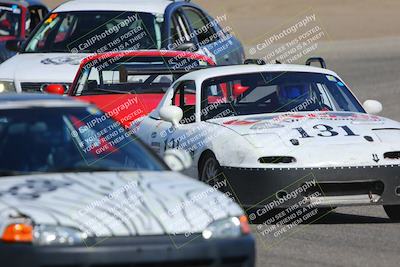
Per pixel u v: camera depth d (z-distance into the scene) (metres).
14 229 22.25
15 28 75.19
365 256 31.27
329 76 42.91
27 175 24.95
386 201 36.59
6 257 22.14
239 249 23.33
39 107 27.22
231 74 42.06
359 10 188.62
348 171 36.03
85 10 62.59
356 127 38.41
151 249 22.52
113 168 25.95
